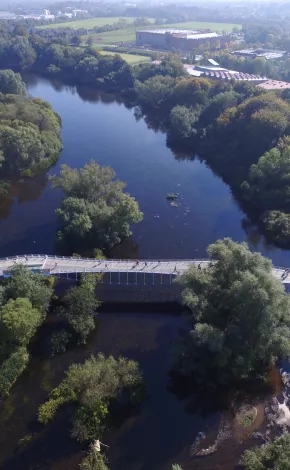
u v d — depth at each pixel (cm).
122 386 7825
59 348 8856
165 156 19300
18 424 7512
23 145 16175
